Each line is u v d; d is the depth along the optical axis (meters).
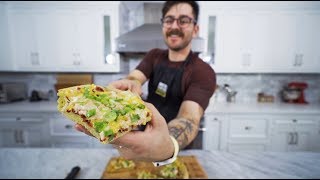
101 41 1.83
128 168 0.78
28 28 1.72
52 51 1.80
